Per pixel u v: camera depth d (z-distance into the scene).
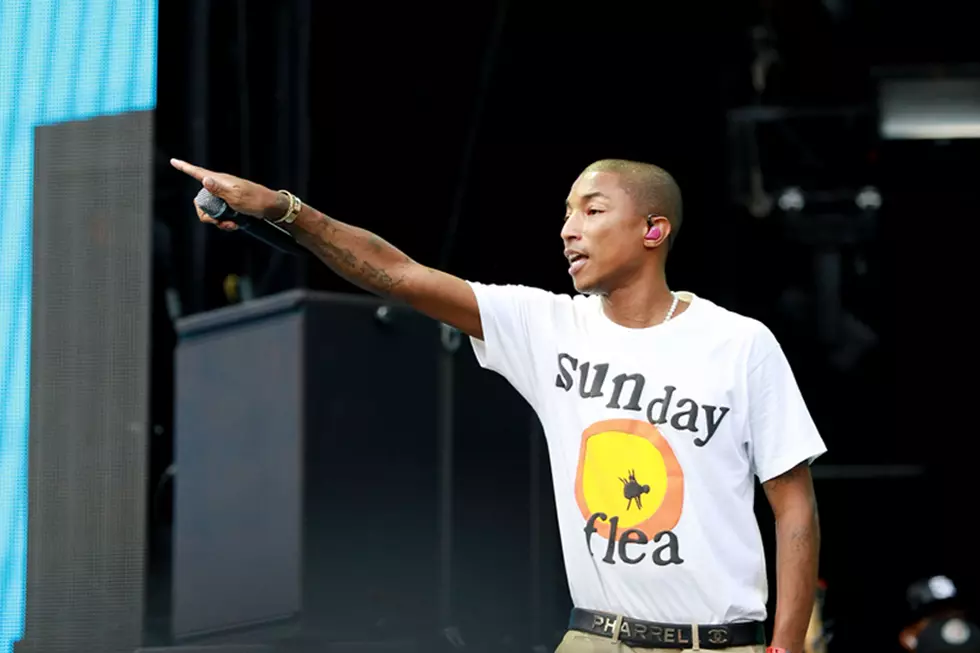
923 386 21.64
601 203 9.33
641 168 9.44
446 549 16.20
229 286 16.53
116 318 13.61
